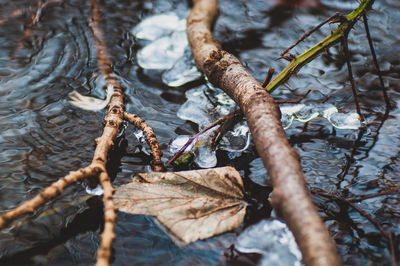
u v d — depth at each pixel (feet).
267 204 1.80
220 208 1.79
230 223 1.76
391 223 1.76
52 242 1.74
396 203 1.80
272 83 1.94
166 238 1.74
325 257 1.57
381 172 1.88
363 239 1.73
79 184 1.86
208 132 1.98
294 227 1.61
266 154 1.71
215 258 1.70
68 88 2.17
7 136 1.99
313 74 2.24
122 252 1.72
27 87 2.17
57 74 2.23
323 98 2.13
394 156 1.92
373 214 1.78
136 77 2.24
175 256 1.71
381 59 2.27
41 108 2.09
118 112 2.00
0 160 1.91
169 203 1.79
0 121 2.04
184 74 2.26
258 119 1.78
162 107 2.12
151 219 1.77
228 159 1.94
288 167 1.67
